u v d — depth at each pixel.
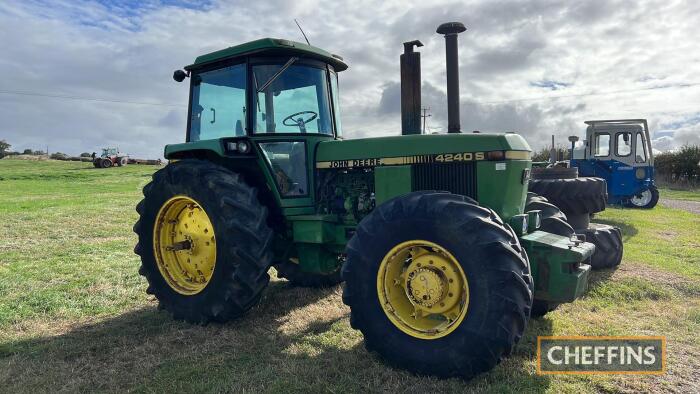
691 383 3.07
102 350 3.72
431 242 3.17
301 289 5.34
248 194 4.12
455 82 4.71
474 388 2.99
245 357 3.54
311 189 4.41
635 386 3.03
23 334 4.07
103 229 9.69
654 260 6.52
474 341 2.97
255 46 4.19
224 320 4.12
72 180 29.47
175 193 4.38
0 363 3.49
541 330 3.97
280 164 4.37
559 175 7.64
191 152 4.66
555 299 3.47
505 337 2.93
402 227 3.26
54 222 10.52
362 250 3.39
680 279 5.50
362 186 4.27
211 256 4.35
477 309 2.98
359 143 4.15
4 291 5.22
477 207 3.18
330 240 4.20
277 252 4.50
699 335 3.88
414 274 3.28
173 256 4.57
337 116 4.83
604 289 5.09
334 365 3.35
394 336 3.26
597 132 14.10
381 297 3.33
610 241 6.02
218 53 4.45
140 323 4.30
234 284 3.96
